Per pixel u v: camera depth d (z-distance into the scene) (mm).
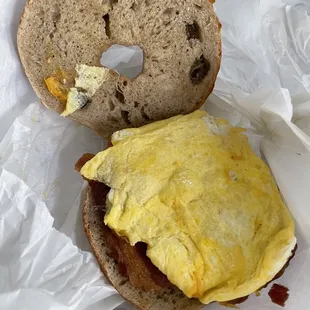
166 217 163
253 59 207
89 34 183
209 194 166
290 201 172
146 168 168
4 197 171
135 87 191
